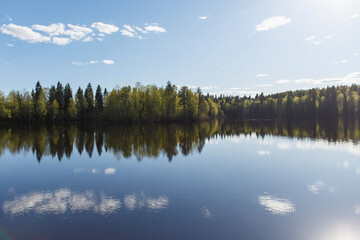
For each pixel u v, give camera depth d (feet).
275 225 38.11
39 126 263.08
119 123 295.89
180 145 119.75
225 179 62.64
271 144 121.39
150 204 46.42
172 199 48.93
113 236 34.78
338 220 39.93
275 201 47.88
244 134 168.25
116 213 42.47
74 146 118.62
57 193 53.62
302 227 37.60
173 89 307.99
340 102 368.68
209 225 37.93
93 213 42.63
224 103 570.05
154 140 138.21
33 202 48.44
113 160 86.58
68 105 331.36
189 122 321.11
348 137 141.90
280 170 71.36
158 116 306.76
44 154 99.04
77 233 35.76
